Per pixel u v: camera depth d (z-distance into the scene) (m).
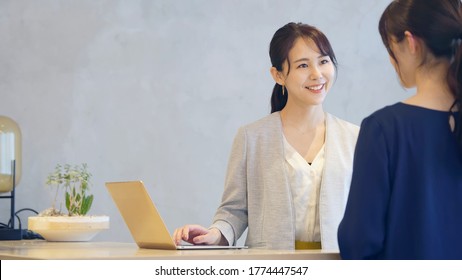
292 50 2.45
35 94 4.08
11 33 4.07
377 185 1.52
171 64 4.27
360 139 1.58
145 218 1.98
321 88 2.45
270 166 2.42
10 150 3.64
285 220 2.36
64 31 4.14
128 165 4.16
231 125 4.32
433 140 1.53
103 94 4.16
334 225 2.34
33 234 3.39
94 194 4.10
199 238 2.26
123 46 4.21
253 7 4.42
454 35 1.57
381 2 4.64
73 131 4.11
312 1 4.52
